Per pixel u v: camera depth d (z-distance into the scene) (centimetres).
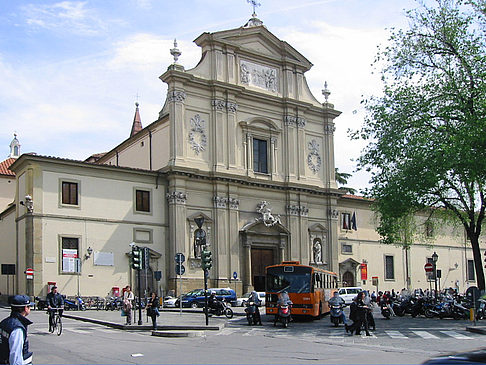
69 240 4219
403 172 3438
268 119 5319
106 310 4025
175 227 4638
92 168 4388
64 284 4138
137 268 2930
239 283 4906
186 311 4028
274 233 5209
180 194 4691
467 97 3400
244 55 5262
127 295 3056
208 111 4978
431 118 3475
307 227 5447
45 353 1836
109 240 4397
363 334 2530
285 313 2919
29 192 4122
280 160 5378
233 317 3603
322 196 5631
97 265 4306
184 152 4781
